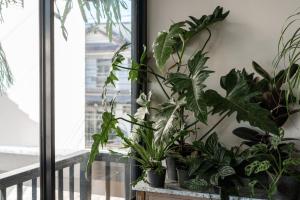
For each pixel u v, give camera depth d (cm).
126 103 219
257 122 165
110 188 211
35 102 142
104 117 170
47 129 142
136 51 228
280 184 167
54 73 146
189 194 182
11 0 134
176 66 222
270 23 206
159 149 187
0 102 130
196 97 156
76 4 176
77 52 177
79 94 179
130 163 222
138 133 191
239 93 176
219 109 173
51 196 144
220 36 218
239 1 213
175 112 175
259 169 160
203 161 178
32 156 143
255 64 199
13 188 140
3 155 133
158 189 188
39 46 141
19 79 138
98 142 165
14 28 135
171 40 190
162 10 231
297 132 201
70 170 176
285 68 201
